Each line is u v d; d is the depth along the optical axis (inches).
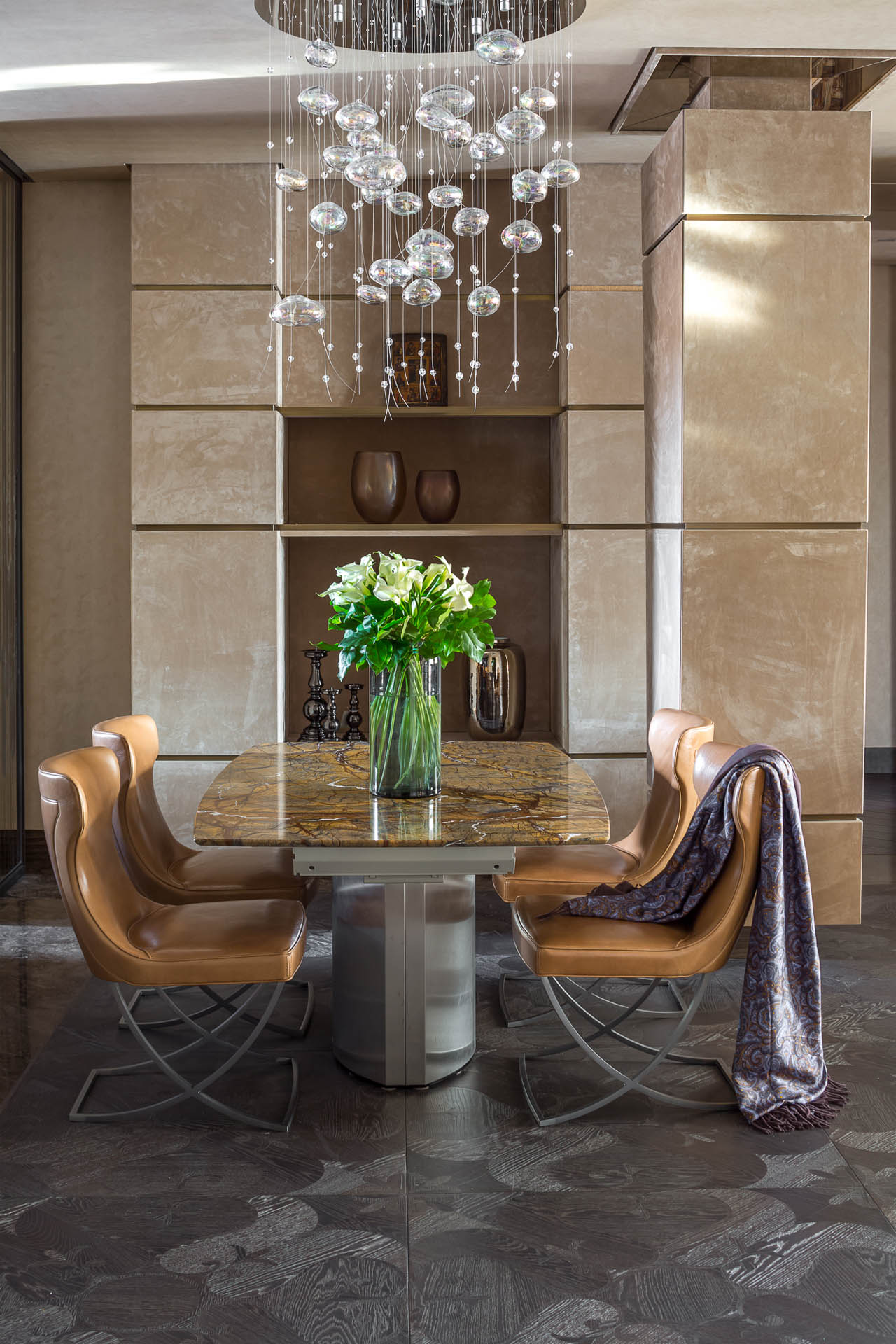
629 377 207.0
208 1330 81.5
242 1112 114.4
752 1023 112.9
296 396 216.4
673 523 171.8
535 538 230.8
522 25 148.2
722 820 110.7
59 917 181.6
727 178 163.8
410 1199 98.6
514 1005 144.2
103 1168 103.8
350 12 144.6
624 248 205.5
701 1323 82.5
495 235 219.5
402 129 183.2
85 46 154.8
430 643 121.3
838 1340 80.7
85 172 210.8
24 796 224.4
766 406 166.2
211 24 147.0
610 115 180.9
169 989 149.5
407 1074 119.7
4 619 203.5
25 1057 128.3
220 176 203.0
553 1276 87.8
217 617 207.3
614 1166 104.5
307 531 207.8
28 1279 87.4
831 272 165.3
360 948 121.1
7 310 206.8
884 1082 121.9
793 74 165.8
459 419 227.8
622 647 210.2
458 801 122.1
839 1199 99.0
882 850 223.9
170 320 204.4
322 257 215.0
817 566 168.7
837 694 170.1
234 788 129.5
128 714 223.9
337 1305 84.3
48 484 221.0
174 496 206.2
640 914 114.3
